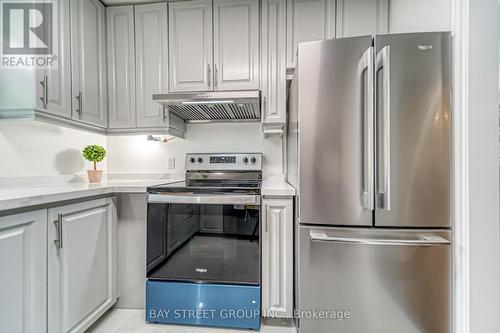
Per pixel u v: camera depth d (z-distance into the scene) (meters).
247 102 1.70
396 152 1.23
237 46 1.87
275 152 2.15
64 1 1.56
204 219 1.55
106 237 1.60
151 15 1.94
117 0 1.91
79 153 2.01
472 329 1.13
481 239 1.12
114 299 1.67
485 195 1.12
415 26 1.50
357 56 1.26
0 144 1.45
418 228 1.24
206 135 2.22
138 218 1.71
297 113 1.39
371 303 1.28
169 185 1.70
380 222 1.25
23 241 1.06
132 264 1.72
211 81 1.89
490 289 1.12
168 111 1.92
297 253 1.42
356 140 1.27
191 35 1.91
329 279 1.31
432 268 1.23
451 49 1.20
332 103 1.29
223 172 2.10
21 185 1.56
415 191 1.22
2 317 0.98
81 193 1.35
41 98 1.39
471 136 1.12
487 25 1.11
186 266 1.56
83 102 1.71
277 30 1.84
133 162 2.27
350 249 1.28
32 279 1.10
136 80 1.96
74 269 1.33
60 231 1.24
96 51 1.85
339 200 1.29
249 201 1.48
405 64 1.22
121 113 1.97
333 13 1.81
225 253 1.53
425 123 1.21
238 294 1.52
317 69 1.30
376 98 1.24
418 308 1.25
